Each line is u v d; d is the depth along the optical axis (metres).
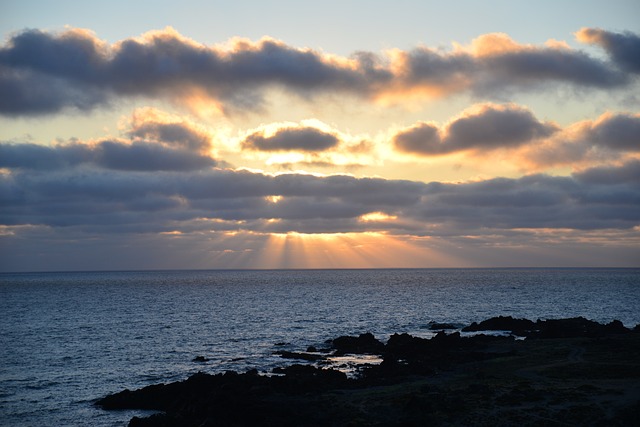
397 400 66.69
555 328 121.06
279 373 88.88
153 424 62.31
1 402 78.00
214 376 78.25
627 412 57.53
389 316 177.62
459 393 68.19
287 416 62.12
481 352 100.12
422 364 90.88
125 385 87.00
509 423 57.62
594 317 171.12
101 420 69.62
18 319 173.50
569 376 76.00
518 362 88.38
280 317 176.38
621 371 78.06
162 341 128.62
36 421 69.75
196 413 64.19
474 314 181.75
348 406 65.50
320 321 165.62
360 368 93.00
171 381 89.00
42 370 97.81
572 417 58.03
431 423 58.78
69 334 140.25
